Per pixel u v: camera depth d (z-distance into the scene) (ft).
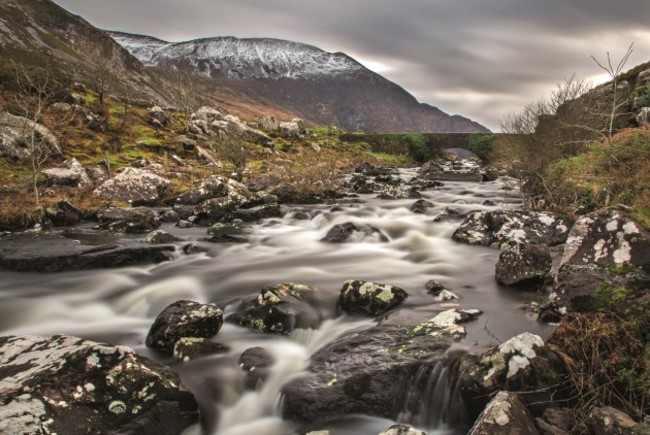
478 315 23.03
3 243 38.24
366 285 25.32
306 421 16.87
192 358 20.20
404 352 18.92
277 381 18.65
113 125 109.19
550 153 55.77
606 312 17.99
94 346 15.94
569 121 56.29
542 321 21.68
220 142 113.91
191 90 197.57
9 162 67.31
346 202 71.15
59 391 14.46
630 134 39.14
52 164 72.33
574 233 21.33
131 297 29.14
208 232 47.88
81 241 39.96
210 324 22.36
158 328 21.97
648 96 62.64
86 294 29.71
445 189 89.10
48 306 27.71
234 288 30.27
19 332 24.20
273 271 34.06
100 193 60.13
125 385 15.46
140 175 64.39
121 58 486.79
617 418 13.70
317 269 34.50
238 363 20.16
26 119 64.64
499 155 92.79
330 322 24.21
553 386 15.39
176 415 16.10
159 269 35.01
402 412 17.26
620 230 20.02
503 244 37.81
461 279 30.71
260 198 63.57
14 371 15.34
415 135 197.36
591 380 15.52
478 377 15.99
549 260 28.14
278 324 23.06
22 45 360.69
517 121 63.41
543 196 49.73
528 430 13.51
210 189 64.64
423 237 44.27
